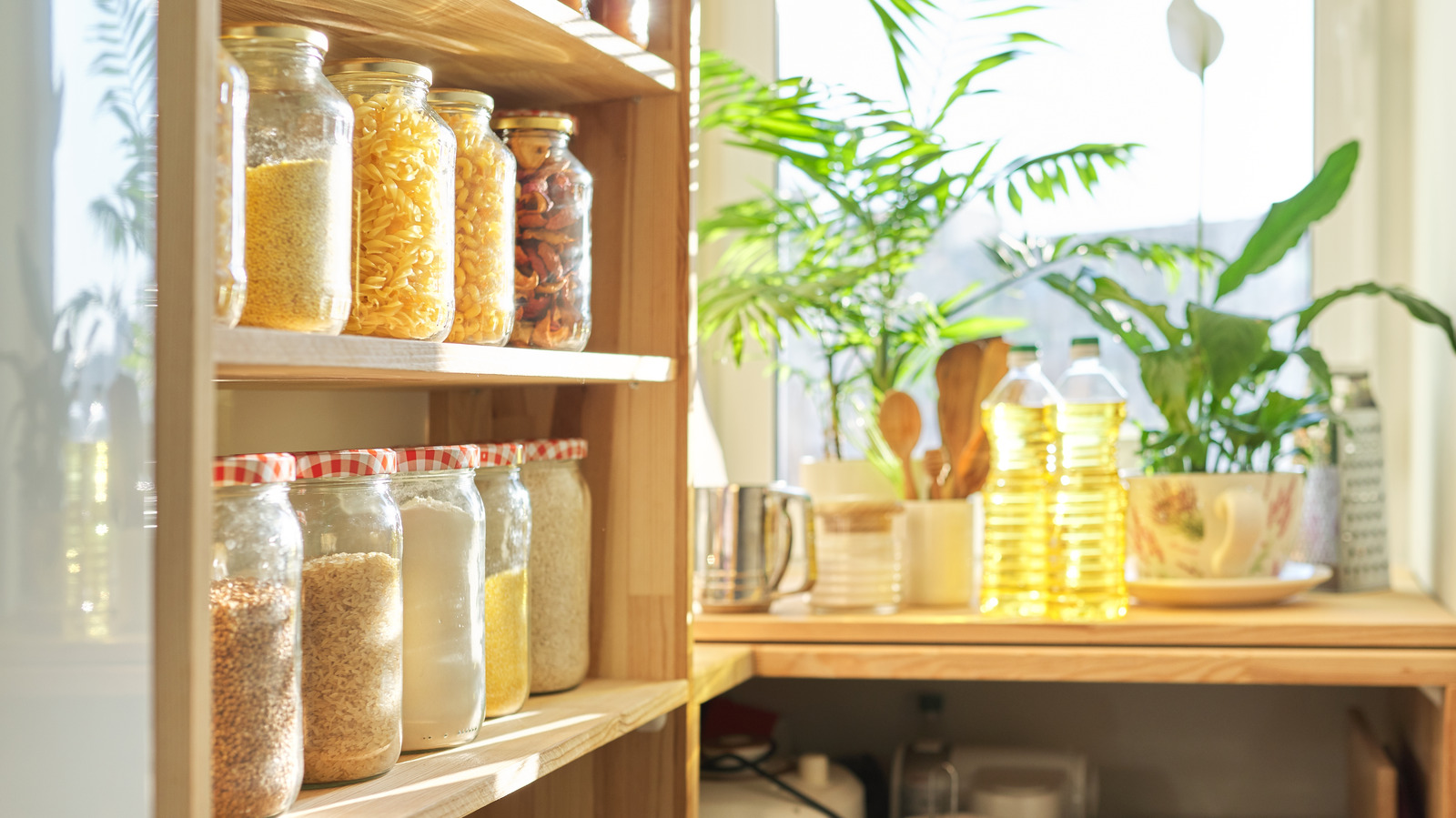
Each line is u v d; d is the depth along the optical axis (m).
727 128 1.76
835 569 1.28
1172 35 1.40
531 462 0.95
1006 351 1.37
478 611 0.79
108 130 0.48
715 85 1.60
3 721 0.46
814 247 1.61
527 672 0.88
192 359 0.48
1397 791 1.26
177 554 0.48
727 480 1.76
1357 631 1.11
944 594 1.34
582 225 0.91
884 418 1.39
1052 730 1.55
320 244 0.60
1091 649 1.14
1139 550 1.26
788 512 1.31
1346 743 1.47
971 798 1.38
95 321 0.48
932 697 1.54
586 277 0.91
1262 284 1.65
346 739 0.67
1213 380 1.22
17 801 0.46
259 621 0.59
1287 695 1.49
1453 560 1.21
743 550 1.26
